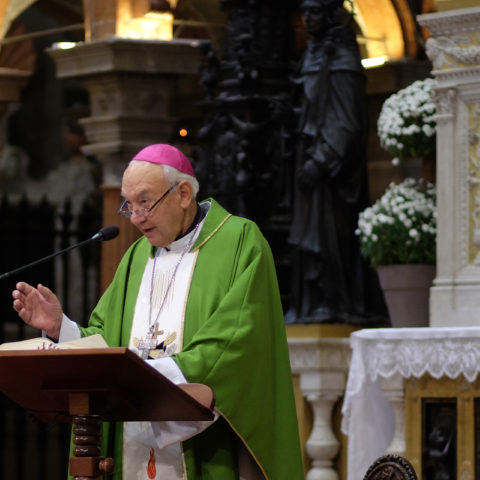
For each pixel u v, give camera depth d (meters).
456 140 22.52
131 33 36.47
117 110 36.22
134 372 11.55
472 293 21.91
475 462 20.42
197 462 13.82
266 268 14.20
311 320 26.91
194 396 12.60
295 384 27.19
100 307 15.18
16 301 13.80
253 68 28.77
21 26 46.44
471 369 19.97
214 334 13.43
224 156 28.55
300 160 27.39
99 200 43.25
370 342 21.23
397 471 12.38
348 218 27.25
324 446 26.55
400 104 24.86
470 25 22.34
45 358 11.52
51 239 42.75
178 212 14.27
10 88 45.75
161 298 14.48
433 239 24.27
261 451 13.62
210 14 43.19
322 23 27.02
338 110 26.80
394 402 21.47
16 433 41.22
